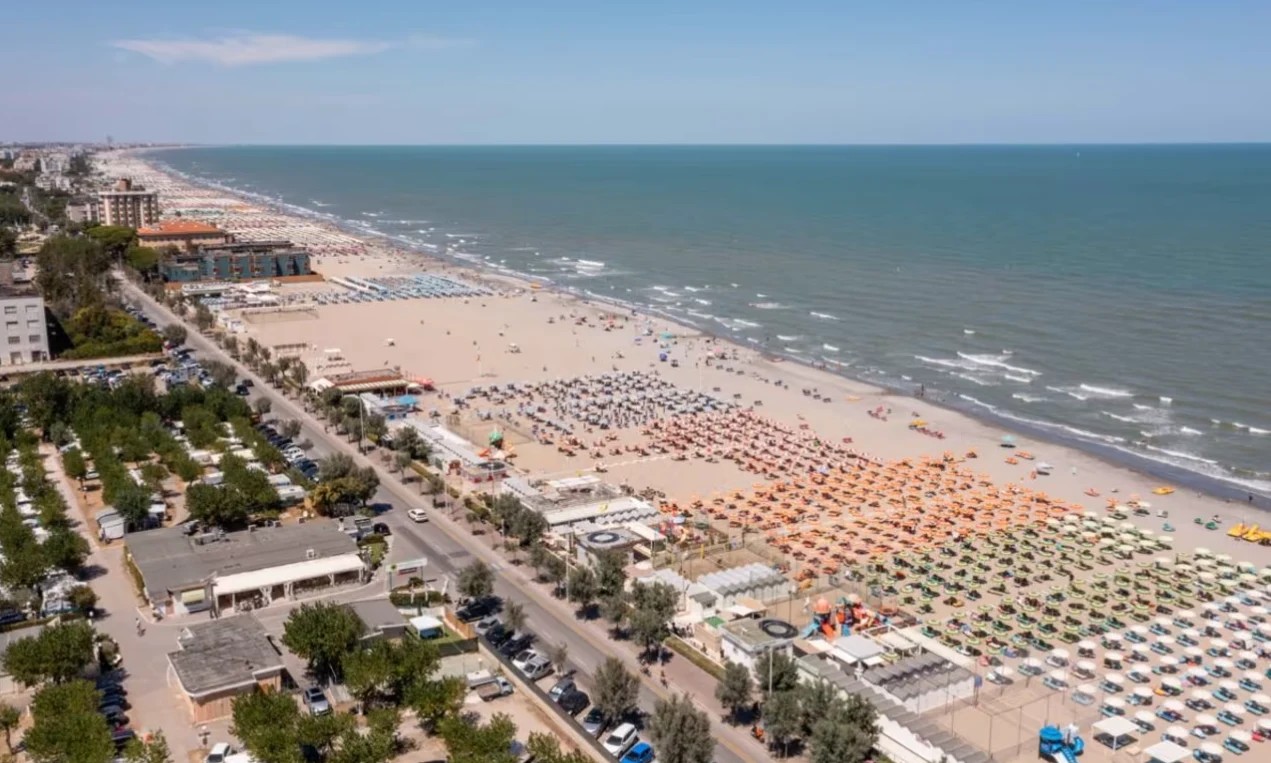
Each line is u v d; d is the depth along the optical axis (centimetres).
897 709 11531
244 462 18825
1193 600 15412
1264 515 18975
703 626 13462
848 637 13088
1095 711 12188
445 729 10381
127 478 17675
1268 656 13662
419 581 15062
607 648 13412
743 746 11200
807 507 19062
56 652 11425
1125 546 17238
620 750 10862
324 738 10219
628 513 17925
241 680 11406
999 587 15788
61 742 9800
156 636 13262
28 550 14375
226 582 14162
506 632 13512
